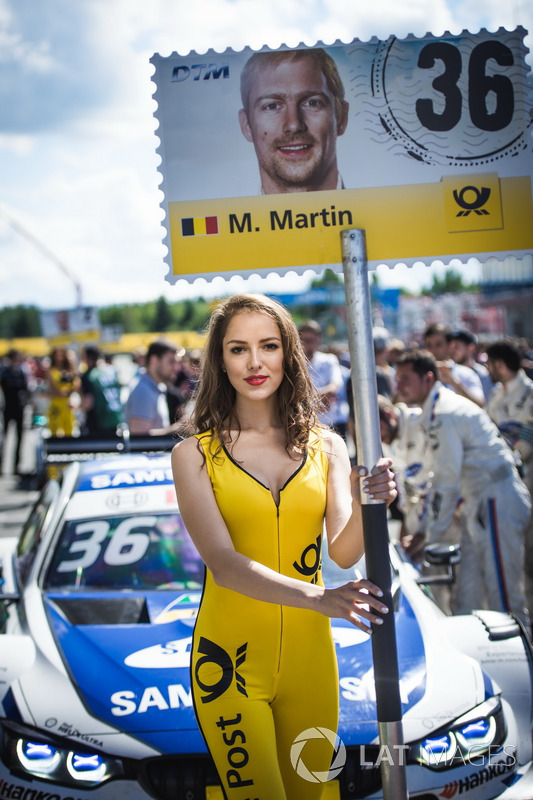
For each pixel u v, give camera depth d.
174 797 2.83
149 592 3.77
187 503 2.39
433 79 2.60
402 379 5.26
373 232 2.59
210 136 2.59
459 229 2.61
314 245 2.59
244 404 2.50
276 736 2.47
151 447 5.36
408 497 5.38
